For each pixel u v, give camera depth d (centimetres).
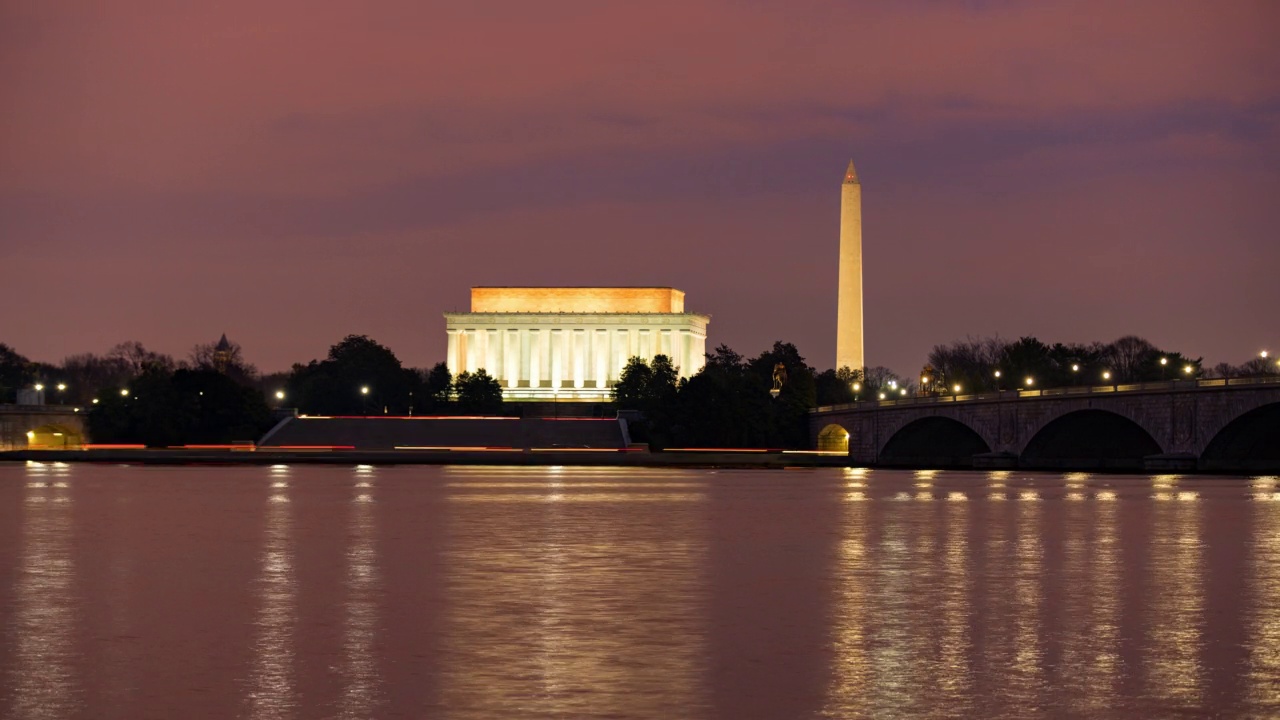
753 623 6531
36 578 8131
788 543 10200
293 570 8481
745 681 5334
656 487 19050
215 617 6688
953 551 9656
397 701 5034
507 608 6962
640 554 9419
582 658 5734
